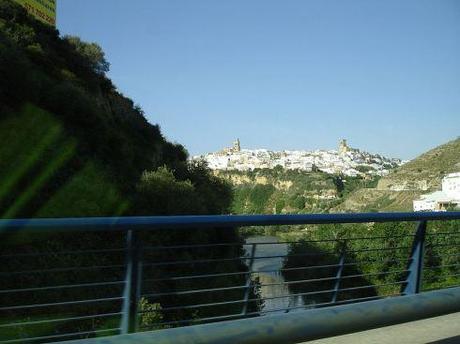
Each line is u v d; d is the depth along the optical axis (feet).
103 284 13.53
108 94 196.65
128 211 126.62
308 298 18.51
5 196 100.42
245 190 638.53
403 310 6.09
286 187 609.42
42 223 11.12
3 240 11.56
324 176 593.01
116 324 14.53
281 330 5.31
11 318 15.14
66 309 16.29
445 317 16.90
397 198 351.67
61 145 119.03
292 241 17.06
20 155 108.17
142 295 14.40
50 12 218.59
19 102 116.26
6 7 168.55
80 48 207.92
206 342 4.97
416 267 19.75
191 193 140.05
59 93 130.11
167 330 4.97
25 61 124.67
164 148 207.00
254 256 16.70
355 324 5.75
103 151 136.77
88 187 118.62
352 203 400.26
